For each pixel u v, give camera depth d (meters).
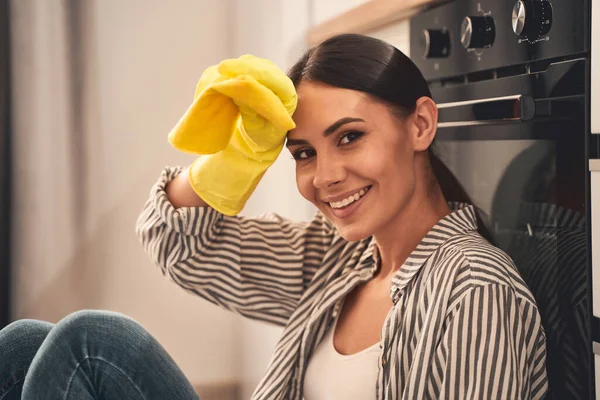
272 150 1.04
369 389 1.01
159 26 2.23
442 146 1.29
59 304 2.25
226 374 2.34
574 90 0.93
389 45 1.04
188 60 2.25
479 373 0.86
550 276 1.01
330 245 1.25
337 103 0.98
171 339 2.31
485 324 0.87
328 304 1.14
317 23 1.89
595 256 0.90
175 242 1.23
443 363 0.88
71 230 2.24
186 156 2.28
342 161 0.99
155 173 2.26
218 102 0.94
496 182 1.13
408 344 0.96
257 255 1.25
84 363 1.03
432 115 1.04
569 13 0.94
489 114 1.07
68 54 2.19
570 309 0.97
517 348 0.89
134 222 2.27
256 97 0.89
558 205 0.98
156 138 2.26
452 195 1.15
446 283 0.91
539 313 1.00
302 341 1.15
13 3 2.15
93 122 2.22
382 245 1.11
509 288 0.90
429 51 1.25
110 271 2.27
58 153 2.21
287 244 1.27
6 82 2.16
